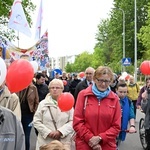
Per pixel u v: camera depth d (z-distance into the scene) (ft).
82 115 15.84
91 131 15.64
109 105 15.70
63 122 18.19
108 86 16.05
